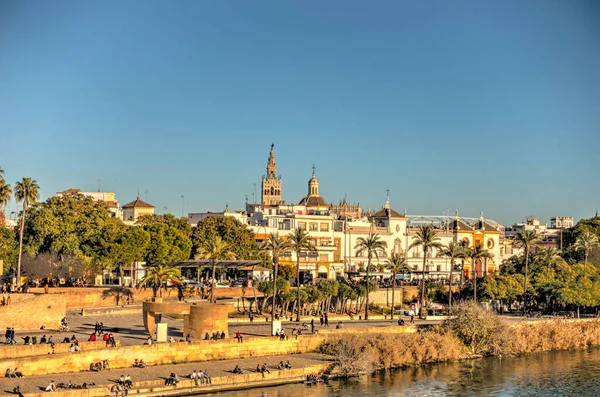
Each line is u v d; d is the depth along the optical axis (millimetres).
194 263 166250
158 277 157625
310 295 172375
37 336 126812
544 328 172500
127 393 109625
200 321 134375
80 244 177750
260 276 199000
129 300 162625
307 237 163875
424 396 122688
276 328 139875
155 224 187750
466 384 132375
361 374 136125
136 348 122250
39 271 166125
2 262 173750
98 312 151250
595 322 183625
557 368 148375
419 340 150625
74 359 116375
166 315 158875
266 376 123875
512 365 150625
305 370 129250
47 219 174000
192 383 115812
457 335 159500
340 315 175500
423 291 189000
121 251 174625
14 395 102625
